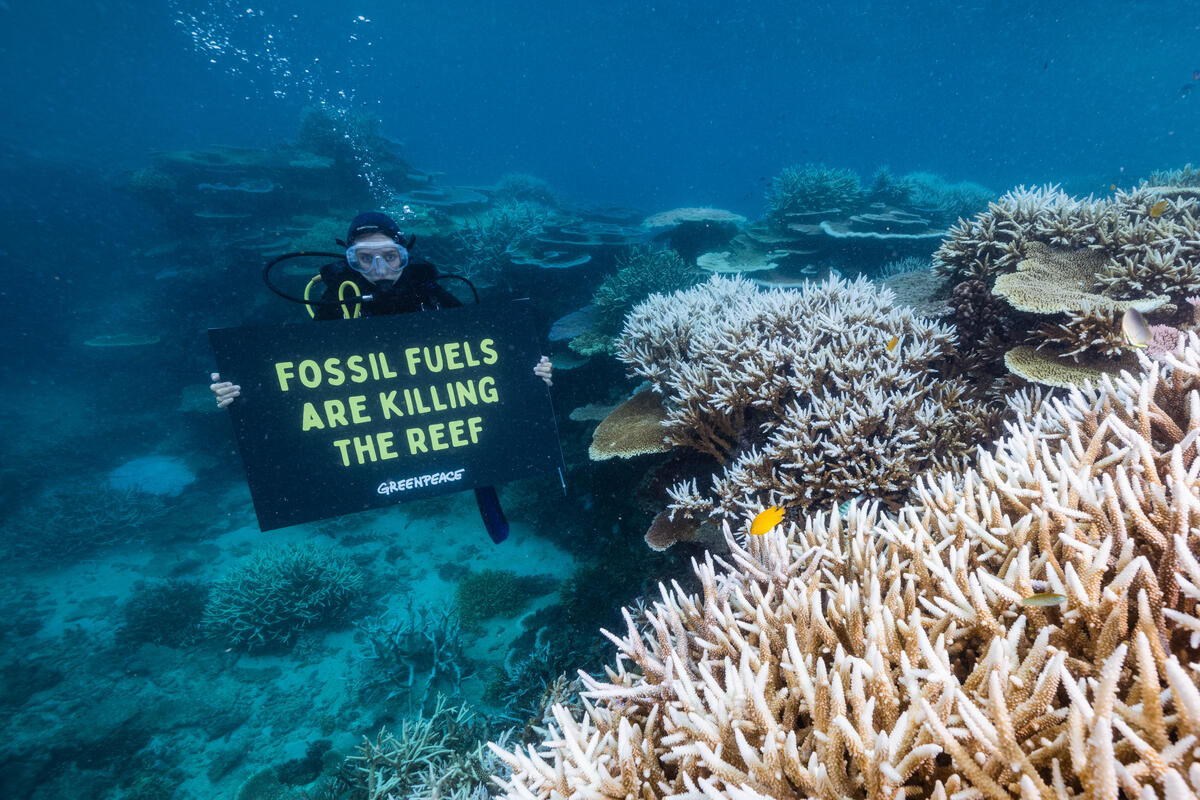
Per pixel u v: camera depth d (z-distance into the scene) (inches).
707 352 200.2
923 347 179.5
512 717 226.4
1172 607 59.7
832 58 2842.0
